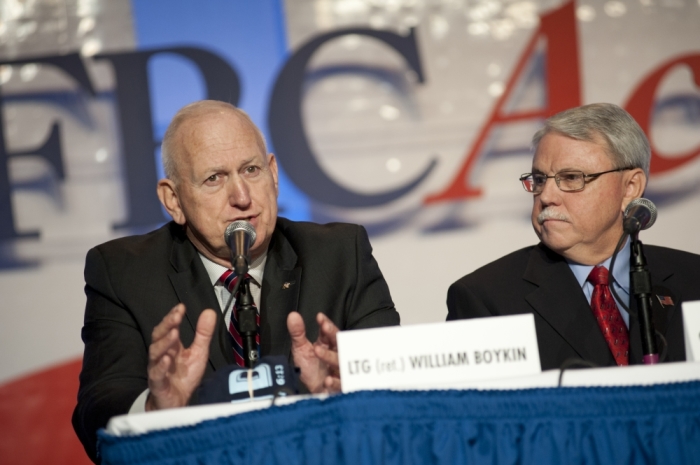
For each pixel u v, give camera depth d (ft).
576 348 16.22
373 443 10.21
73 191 27.17
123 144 27.37
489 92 27.99
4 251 26.86
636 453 10.30
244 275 13.41
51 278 26.91
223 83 27.63
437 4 28.19
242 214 15.89
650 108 27.96
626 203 16.69
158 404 11.96
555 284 16.94
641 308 13.57
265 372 11.86
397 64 28.02
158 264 17.04
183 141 16.11
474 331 10.82
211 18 27.91
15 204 26.99
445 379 10.69
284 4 27.99
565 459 10.21
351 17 28.14
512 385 10.57
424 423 10.34
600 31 28.17
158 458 10.16
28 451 26.40
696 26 28.22
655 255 17.69
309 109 27.86
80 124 27.40
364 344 10.73
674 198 27.71
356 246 17.72
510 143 27.84
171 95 27.63
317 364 12.68
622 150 16.30
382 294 17.54
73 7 27.76
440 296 27.43
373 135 27.84
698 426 10.34
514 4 28.19
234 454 10.16
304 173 27.63
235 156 15.93
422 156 27.86
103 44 27.76
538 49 28.12
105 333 16.34
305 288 16.85
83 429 14.61
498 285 17.43
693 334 11.39
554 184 16.38
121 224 27.14
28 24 27.66
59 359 26.76
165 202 16.98
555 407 10.36
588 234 16.38
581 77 27.96
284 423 10.27
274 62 27.89
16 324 26.73
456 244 27.53
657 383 10.48
